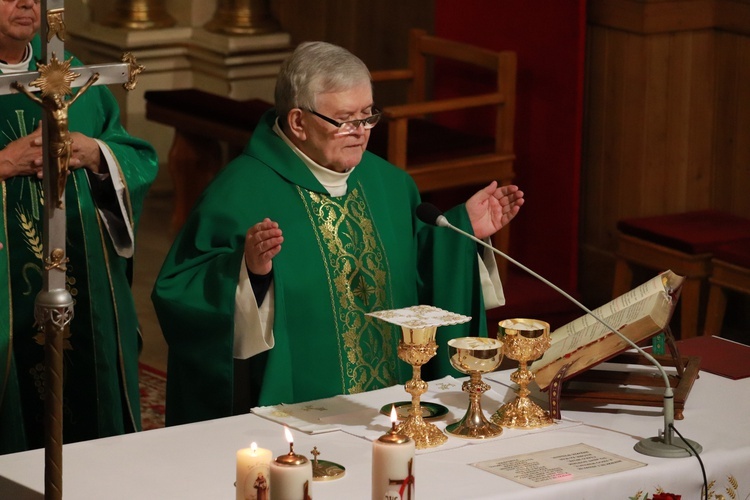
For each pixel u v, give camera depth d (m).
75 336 7.37
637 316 5.91
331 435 5.63
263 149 6.95
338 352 6.79
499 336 5.80
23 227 7.10
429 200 13.23
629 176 12.35
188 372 6.57
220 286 6.33
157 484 5.04
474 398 5.64
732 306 11.88
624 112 12.28
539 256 12.68
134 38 18.61
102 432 7.45
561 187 12.35
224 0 18.48
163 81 18.89
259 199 6.80
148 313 13.05
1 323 7.03
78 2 19.38
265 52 18.31
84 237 7.27
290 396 6.56
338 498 4.87
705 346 7.08
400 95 15.98
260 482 4.41
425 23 15.41
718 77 12.06
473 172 12.05
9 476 5.12
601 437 5.60
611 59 12.33
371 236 7.02
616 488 5.09
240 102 14.70
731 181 12.12
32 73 4.31
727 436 5.62
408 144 11.93
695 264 11.23
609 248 12.69
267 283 6.43
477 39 13.00
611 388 6.10
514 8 12.51
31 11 6.77
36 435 7.38
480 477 5.09
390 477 4.40
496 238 12.40
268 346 6.42
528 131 12.61
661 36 11.91
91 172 7.23
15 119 7.12
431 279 7.23
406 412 5.90
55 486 4.45
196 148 15.23
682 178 12.30
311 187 6.90
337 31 17.28
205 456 5.36
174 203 15.68
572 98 12.09
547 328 5.75
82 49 19.45
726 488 5.37
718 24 11.94
